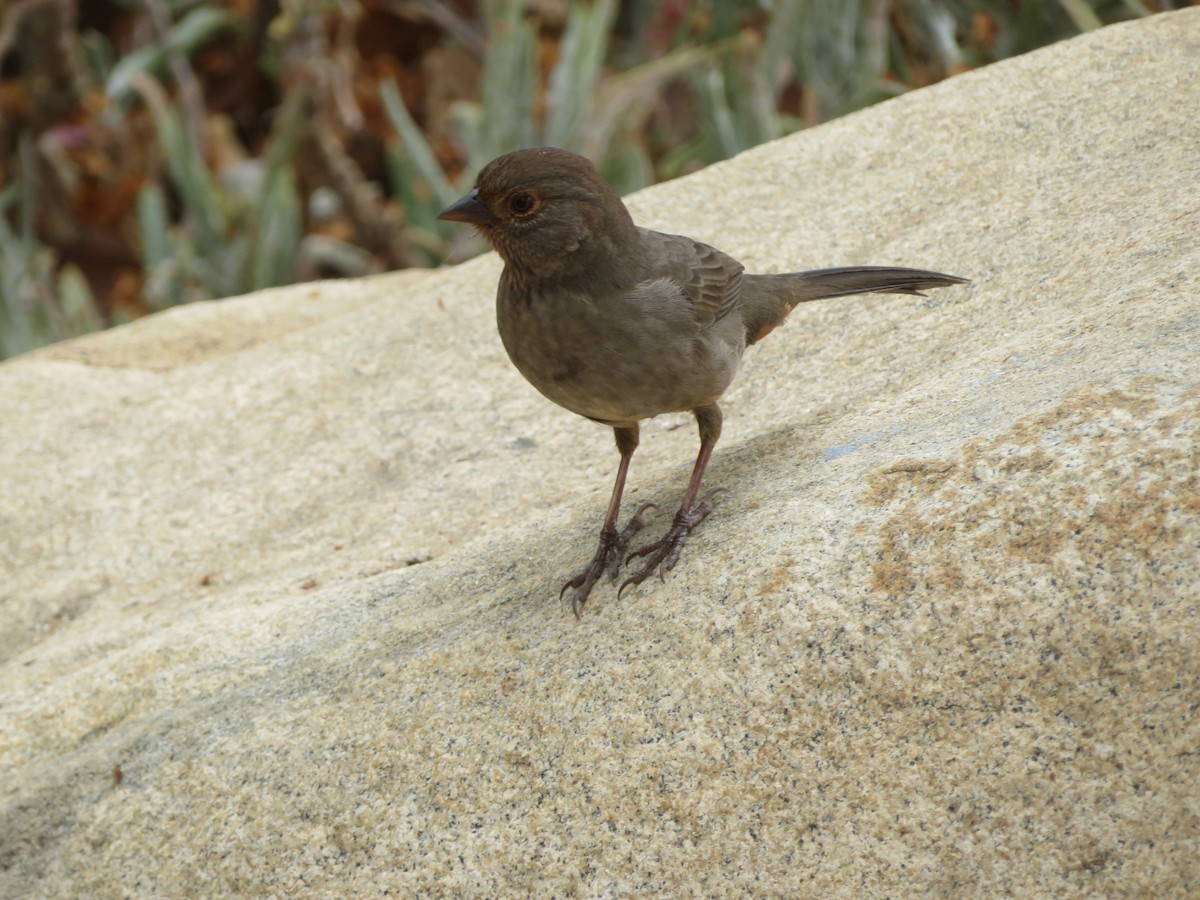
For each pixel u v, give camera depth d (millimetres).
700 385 7754
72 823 7734
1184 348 6590
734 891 5941
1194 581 5645
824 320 9648
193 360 13031
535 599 7621
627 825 6250
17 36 20250
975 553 6105
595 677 6723
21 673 9219
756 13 19000
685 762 6258
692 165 17578
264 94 22844
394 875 6629
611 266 7566
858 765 5941
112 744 8039
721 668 6398
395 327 11844
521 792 6574
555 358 7723
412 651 7637
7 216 20891
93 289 20859
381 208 19203
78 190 20859
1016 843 5574
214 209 18328
